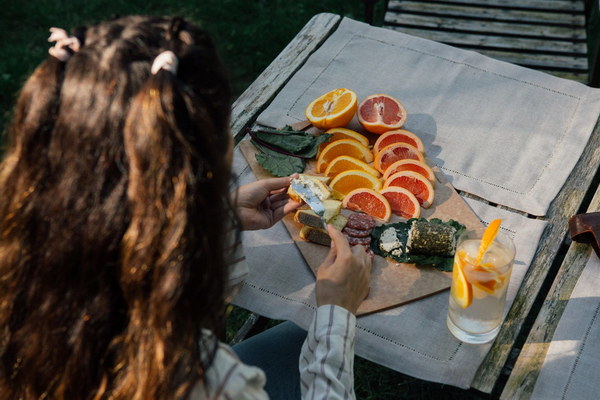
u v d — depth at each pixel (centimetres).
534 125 196
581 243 165
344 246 147
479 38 287
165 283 84
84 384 89
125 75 82
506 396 136
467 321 140
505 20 297
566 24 294
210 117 85
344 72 214
